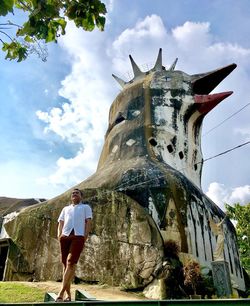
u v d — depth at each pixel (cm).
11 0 362
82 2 424
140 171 1573
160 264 1266
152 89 1995
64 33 435
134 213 1414
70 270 537
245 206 2562
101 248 1398
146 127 1859
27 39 442
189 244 1424
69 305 386
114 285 1304
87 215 594
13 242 1631
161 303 328
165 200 1474
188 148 1952
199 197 1675
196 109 2020
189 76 2105
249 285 1958
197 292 1203
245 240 2553
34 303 409
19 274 1533
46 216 1603
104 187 1545
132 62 2259
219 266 1258
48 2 422
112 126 2044
